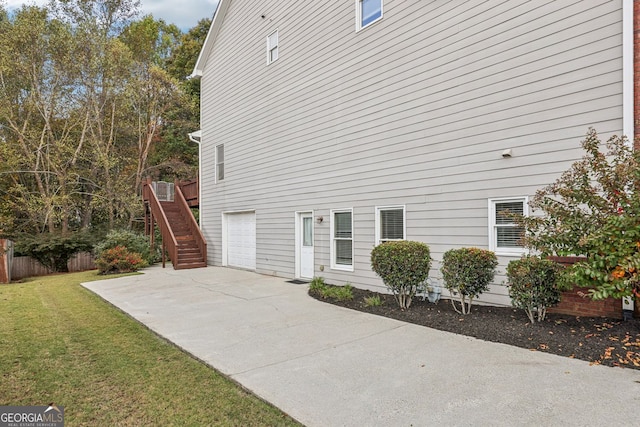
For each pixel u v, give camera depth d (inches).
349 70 332.5
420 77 275.4
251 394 133.1
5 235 623.8
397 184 290.8
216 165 547.2
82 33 693.3
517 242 200.1
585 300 194.9
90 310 266.5
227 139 521.0
